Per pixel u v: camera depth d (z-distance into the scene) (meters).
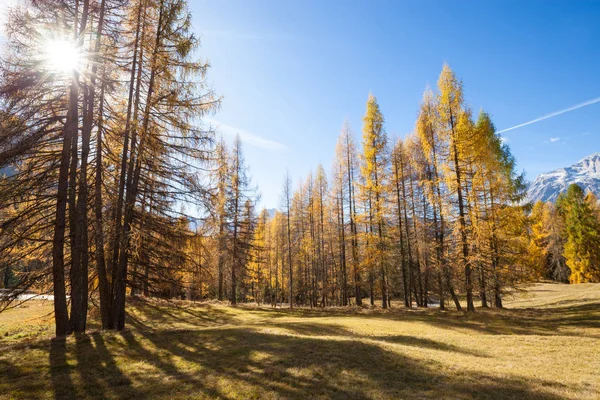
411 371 7.59
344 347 9.43
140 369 7.34
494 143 22.83
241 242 27.83
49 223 10.87
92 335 10.24
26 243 10.84
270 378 6.86
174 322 18.03
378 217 24.64
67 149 10.70
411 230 29.64
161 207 12.50
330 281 39.62
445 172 20.56
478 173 20.42
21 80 9.41
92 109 11.61
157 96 12.23
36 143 10.00
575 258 42.12
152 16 12.26
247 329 11.93
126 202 11.75
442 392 6.28
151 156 12.10
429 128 23.42
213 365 7.65
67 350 8.64
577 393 6.33
